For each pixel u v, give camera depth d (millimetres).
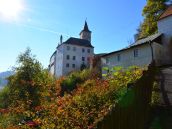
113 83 10883
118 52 40719
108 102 9266
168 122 7938
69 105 9320
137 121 7289
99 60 51781
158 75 14383
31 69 23469
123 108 6250
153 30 47625
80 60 92000
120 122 5984
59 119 8406
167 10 39188
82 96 9789
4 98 24625
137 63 36781
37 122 8766
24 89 19734
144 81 8539
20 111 11758
